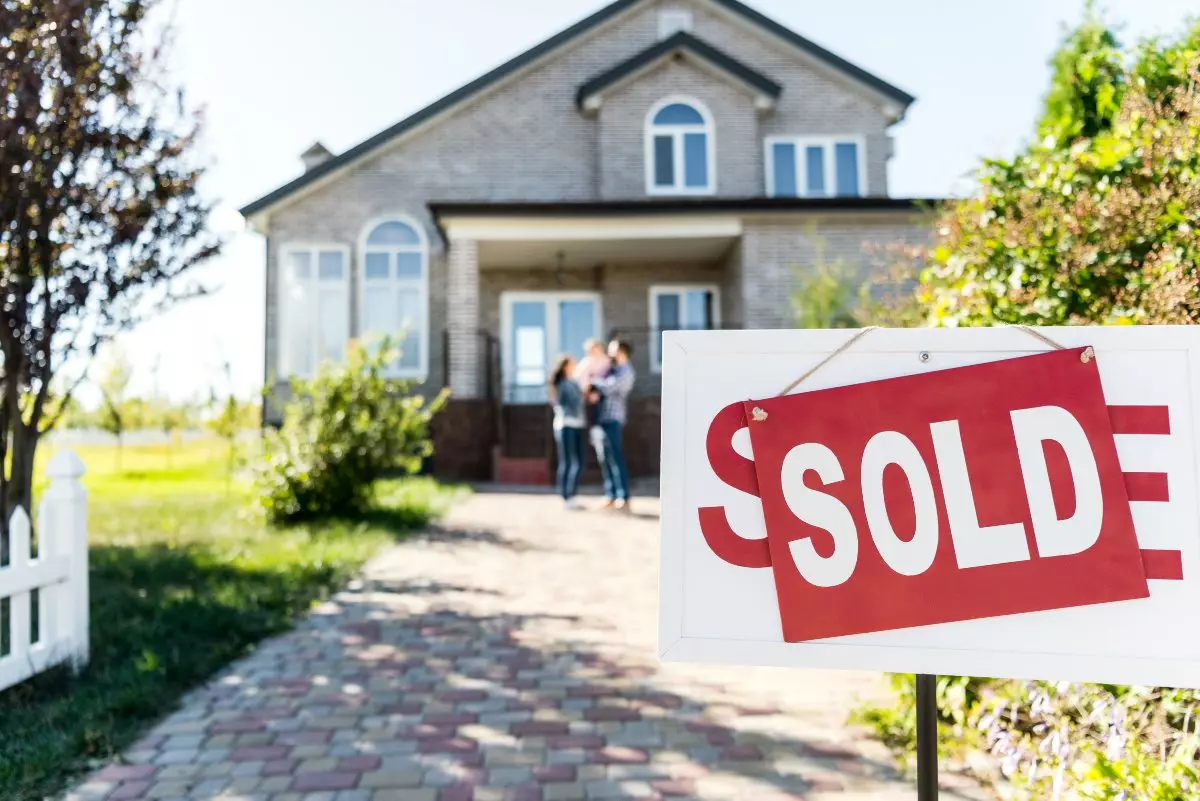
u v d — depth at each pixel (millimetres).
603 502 10227
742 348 1665
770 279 13547
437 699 4020
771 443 1622
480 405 13453
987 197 3846
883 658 1557
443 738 3572
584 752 3422
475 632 5102
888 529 1584
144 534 8242
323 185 16062
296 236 15945
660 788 3104
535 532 8414
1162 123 3287
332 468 8680
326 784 3162
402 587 6219
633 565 6930
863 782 3121
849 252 13547
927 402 1602
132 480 16359
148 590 5855
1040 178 3660
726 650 1593
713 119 16109
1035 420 1569
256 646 4844
